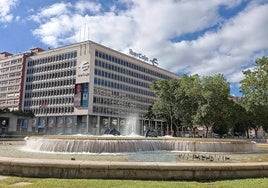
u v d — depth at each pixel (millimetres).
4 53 139375
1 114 81688
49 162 11328
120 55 116562
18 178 10734
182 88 71188
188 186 9750
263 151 31922
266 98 53562
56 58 115312
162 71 138250
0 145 32406
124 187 9320
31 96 121062
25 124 113688
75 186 9367
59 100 111312
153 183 10148
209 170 11547
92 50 105500
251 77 54875
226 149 29875
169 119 85688
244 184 10289
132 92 120188
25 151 25344
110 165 11219
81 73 105688
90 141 24844
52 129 111125
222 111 63844
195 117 65875
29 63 124500
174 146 29562
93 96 104000
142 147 27062
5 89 129625
